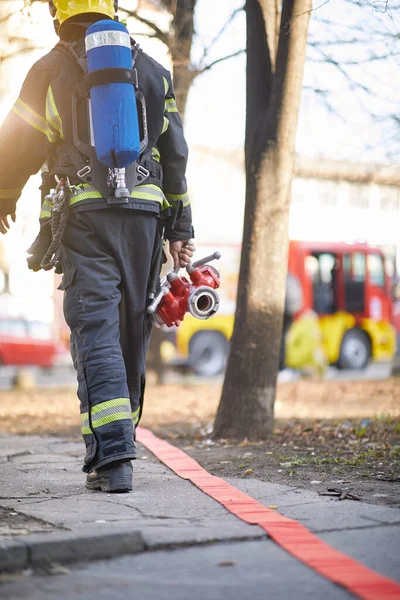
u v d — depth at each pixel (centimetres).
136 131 456
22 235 1847
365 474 524
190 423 985
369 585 279
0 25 1162
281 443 730
